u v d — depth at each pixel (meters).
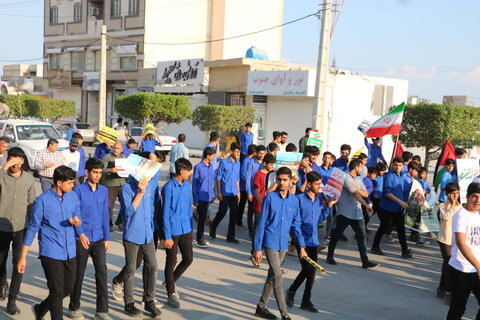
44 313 5.35
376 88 29.62
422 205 9.41
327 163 10.05
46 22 48.84
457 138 17.70
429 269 8.70
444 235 6.88
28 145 17.31
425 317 6.45
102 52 24.53
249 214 10.24
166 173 19.53
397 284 7.80
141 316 5.99
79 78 45.81
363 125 12.65
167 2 41.00
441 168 10.32
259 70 30.47
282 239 5.93
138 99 26.67
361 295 7.21
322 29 13.05
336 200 8.11
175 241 6.30
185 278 7.55
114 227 10.69
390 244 10.42
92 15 44.66
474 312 6.78
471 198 5.23
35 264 7.87
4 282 6.22
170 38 41.53
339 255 9.39
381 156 12.70
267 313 6.08
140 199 5.86
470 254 5.12
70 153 10.71
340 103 28.44
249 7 44.16
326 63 13.17
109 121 44.19
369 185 10.29
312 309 6.44
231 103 32.75
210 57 43.97
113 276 7.45
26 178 6.09
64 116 38.25
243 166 10.84
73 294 5.73
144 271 6.07
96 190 5.75
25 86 34.16
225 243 9.90
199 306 6.43
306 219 6.50
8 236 5.96
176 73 35.59
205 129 28.00
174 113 26.95
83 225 5.63
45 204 5.14
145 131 14.40
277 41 46.25
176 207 6.27
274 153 9.81
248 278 7.73
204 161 9.42
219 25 43.19
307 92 26.88
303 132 28.83
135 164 5.84
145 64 40.41
